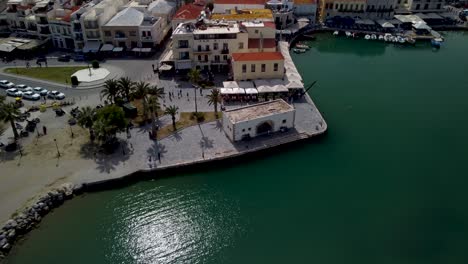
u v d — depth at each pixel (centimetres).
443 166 8575
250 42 12594
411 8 18350
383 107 10881
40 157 8481
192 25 12400
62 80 11944
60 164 8275
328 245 6625
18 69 12756
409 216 7250
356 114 10500
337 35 16612
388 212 7331
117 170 8081
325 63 13875
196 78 10781
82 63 13238
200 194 7731
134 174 8038
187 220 7131
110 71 12519
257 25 12706
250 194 7731
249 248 6581
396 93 11706
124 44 13912
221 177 8175
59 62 13350
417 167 8531
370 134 9650
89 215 7212
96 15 13625
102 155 8556
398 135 9638
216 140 9056
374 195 7744
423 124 10106
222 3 15300
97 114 8738
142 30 13575
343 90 11819
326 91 11731
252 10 14388
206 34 11906
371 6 17350
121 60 13400
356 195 7731
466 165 8619
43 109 10225
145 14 14475
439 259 6412
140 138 9138
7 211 7056
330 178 8175
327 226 7006
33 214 7025
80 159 8431
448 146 9256
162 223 7062
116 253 6488
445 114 10594
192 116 9969
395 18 17512
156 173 8138
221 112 10175
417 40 16175
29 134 9281
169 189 7856
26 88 11194
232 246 6625
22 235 6775
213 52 12219
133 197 7644
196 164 8325
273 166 8500
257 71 11381
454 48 15512
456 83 12406
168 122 9725
